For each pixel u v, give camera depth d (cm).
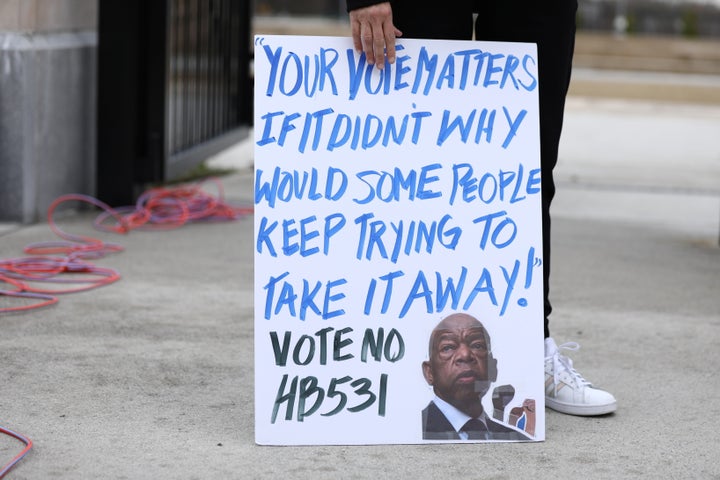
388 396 594
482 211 617
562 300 967
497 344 606
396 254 605
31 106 1174
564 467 564
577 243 1269
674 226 1441
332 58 610
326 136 606
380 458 569
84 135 1297
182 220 1273
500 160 622
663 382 727
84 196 1304
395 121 613
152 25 1297
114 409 632
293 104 604
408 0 630
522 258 616
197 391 673
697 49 5300
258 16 5547
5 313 840
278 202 598
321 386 590
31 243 1106
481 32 662
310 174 602
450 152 617
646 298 988
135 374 702
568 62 652
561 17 635
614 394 698
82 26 1299
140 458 556
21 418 610
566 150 2348
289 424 584
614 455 585
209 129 1595
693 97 3975
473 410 600
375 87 612
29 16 1158
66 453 559
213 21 1582
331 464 557
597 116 3234
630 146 2481
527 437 600
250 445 581
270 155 600
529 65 629
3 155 1179
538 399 605
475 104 622
